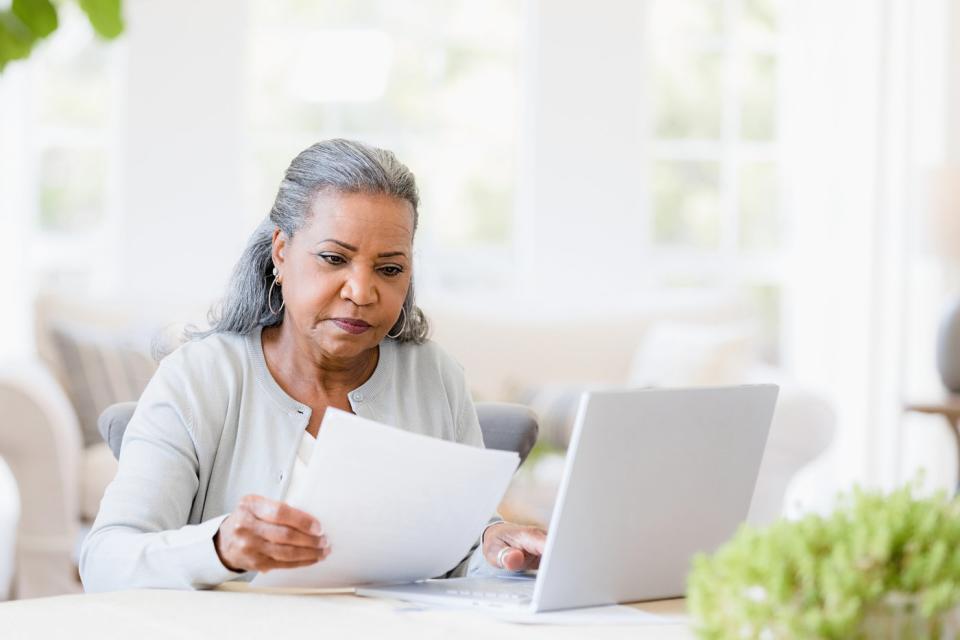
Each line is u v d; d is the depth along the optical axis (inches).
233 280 76.5
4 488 222.5
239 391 74.5
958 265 236.4
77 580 154.4
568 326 208.1
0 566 178.7
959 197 213.0
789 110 240.1
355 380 77.5
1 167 211.2
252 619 54.8
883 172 230.2
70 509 154.6
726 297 215.2
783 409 172.9
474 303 209.5
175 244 216.4
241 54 217.8
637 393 57.4
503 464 60.4
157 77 214.8
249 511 60.0
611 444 57.0
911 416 237.5
